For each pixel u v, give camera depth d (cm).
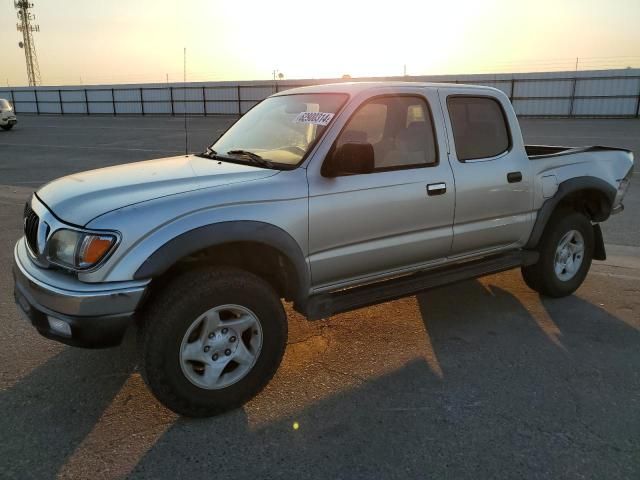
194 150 1827
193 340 287
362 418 296
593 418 295
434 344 388
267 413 301
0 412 298
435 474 251
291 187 308
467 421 293
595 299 477
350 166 313
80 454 264
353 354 372
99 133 2606
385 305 461
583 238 476
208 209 282
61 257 272
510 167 412
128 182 309
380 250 351
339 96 355
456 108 393
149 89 4528
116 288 259
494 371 348
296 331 408
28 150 1823
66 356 362
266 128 378
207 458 262
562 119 3278
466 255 407
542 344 388
